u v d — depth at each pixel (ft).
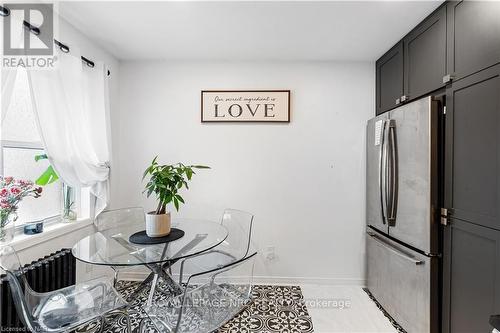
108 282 5.43
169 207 8.48
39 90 5.08
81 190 6.98
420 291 5.45
